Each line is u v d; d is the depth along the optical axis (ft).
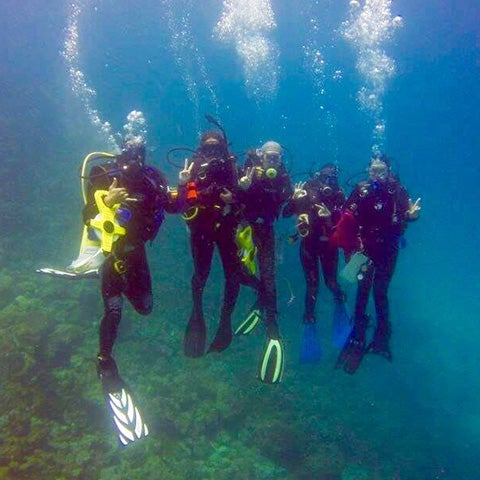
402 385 43.86
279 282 48.11
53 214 46.62
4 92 69.05
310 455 29.50
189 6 116.16
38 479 22.38
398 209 18.12
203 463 26.61
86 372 28.19
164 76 141.49
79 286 35.29
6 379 27.14
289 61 143.33
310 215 19.29
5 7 98.43
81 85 78.13
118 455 24.66
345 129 161.38
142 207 13.60
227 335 16.43
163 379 30.27
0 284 35.45
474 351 50.29
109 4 115.85
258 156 16.31
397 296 65.92
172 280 40.55
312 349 19.72
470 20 119.34
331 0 98.02
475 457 36.17
